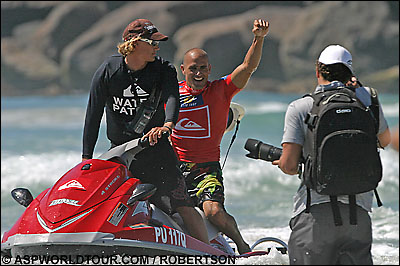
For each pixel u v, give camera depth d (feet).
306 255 51.31
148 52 61.26
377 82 655.76
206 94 73.56
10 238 56.65
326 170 49.11
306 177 50.34
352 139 48.96
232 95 74.18
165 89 62.54
